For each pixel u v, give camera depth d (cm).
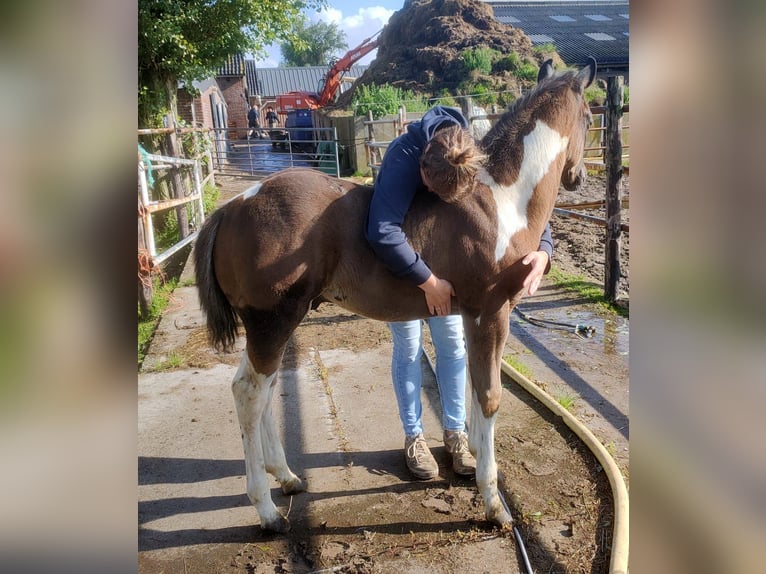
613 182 500
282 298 221
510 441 297
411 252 219
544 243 254
